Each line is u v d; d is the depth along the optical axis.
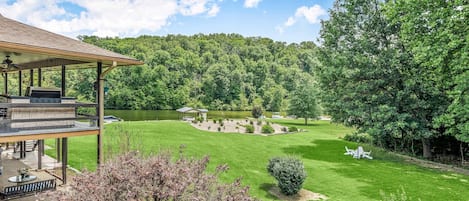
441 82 12.77
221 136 20.53
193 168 3.82
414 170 12.00
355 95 15.38
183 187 3.36
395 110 13.92
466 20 10.24
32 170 8.74
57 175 8.67
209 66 65.50
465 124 10.84
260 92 62.28
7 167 9.29
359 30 16.02
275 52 77.00
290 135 23.05
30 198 6.45
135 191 3.24
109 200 3.20
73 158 11.30
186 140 17.59
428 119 14.46
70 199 3.22
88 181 3.37
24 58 9.17
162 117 43.78
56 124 7.41
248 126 24.08
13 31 6.73
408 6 11.79
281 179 8.41
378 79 14.80
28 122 6.80
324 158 14.13
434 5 11.24
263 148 16.44
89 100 42.28
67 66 9.63
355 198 8.35
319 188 9.27
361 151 14.36
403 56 13.73
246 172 10.91
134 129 20.59
